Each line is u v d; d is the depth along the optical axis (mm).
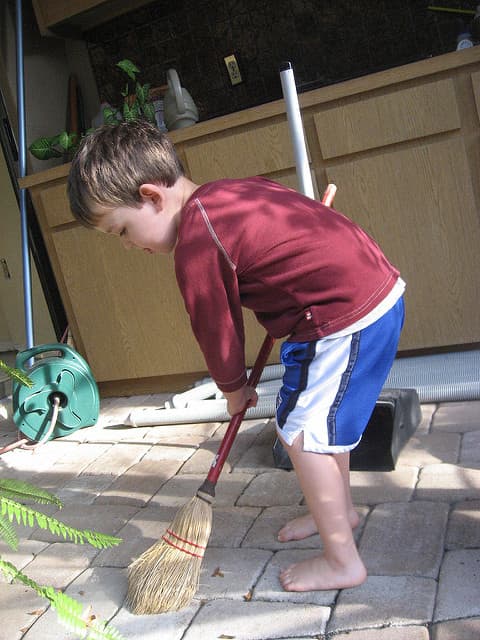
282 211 1443
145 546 1825
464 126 2512
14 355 4070
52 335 3881
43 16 3320
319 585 1479
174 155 1569
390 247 2691
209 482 1595
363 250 1467
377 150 2623
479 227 2582
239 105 3480
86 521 2031
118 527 1960
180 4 3457
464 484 1802
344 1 3201
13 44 3508
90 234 3066
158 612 1512
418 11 3105
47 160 3482
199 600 1529
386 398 2008
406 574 1473
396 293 1487
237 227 1413
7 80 3463
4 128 3500
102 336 3191
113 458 2508
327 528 1475
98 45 3688
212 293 1438
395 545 1588
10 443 2898
